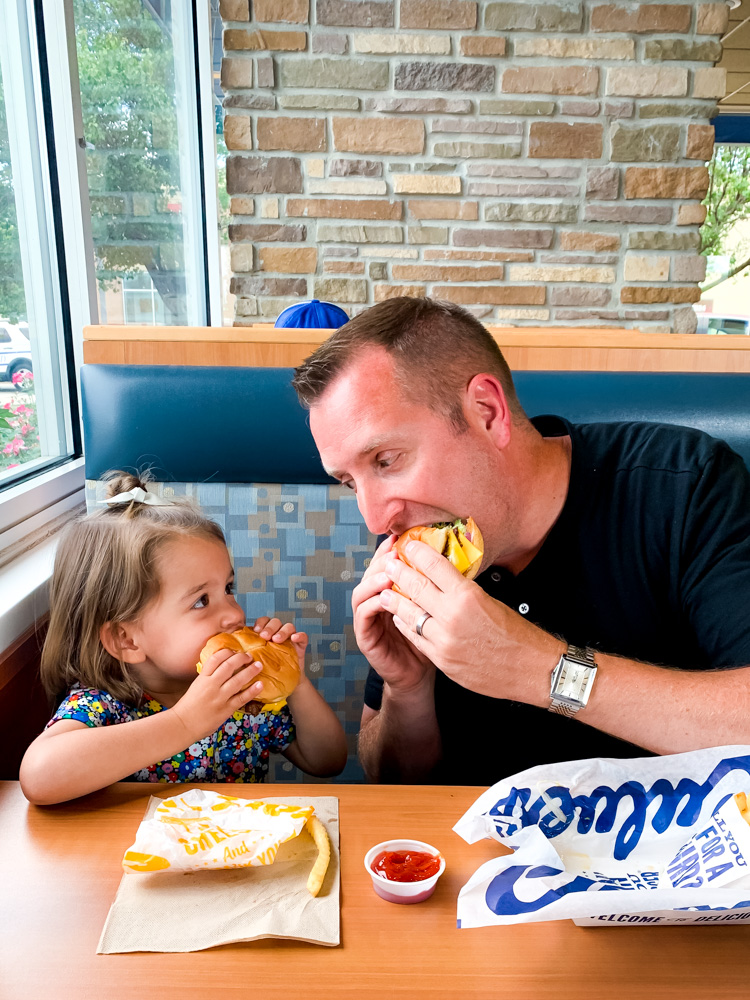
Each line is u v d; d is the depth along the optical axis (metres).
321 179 3.28
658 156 3.34
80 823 0.73
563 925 0.60
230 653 0.96
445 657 0.75
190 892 0.63
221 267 3.78
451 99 3.24
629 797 0.64
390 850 0.67
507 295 3.43
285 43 3.14
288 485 1.38
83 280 1.85
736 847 0.58
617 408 1.38
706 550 0.98
